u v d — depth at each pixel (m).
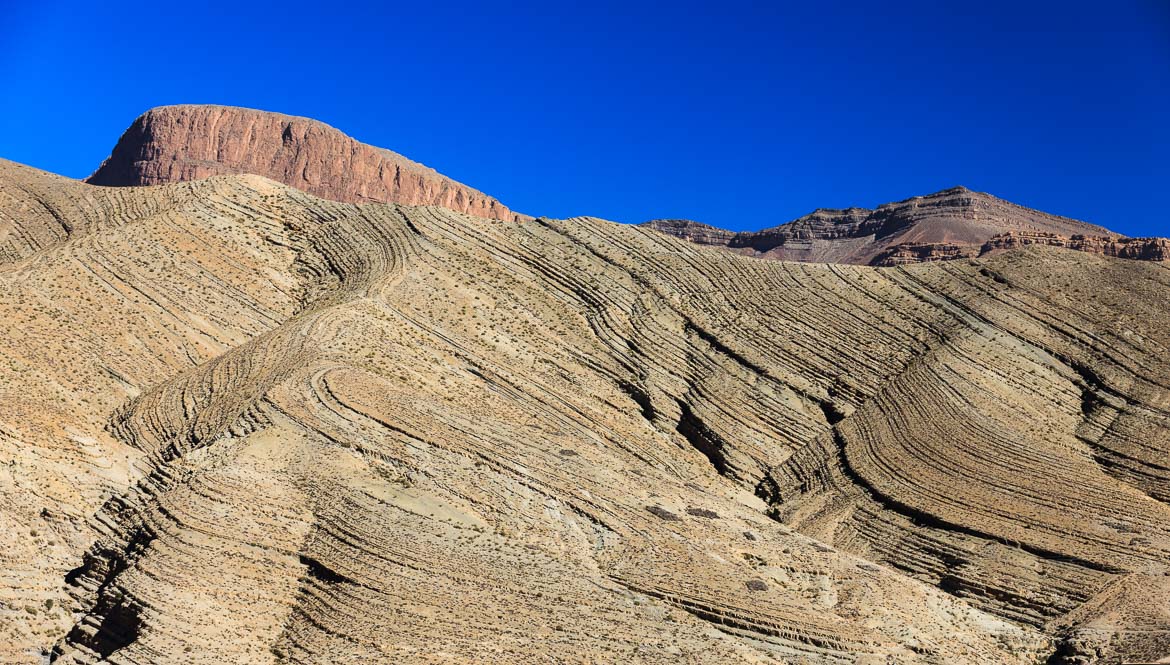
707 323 116.31
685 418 109.12
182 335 107.94
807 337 115.62
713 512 93.19
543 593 77.56
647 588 79.38
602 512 87.81
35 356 97.31
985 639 83.25
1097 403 110.00
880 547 95.81
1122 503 96.94
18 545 77.31
